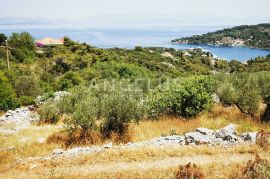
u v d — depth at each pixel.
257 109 21.59
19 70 55.69
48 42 125.19
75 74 49.88
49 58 85.19
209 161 12.85
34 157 15.41
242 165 12.02
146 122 20.91
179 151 13.99
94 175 12.10
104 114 18.89
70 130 18.58
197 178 10.62
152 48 199.12
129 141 17.44
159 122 20.72
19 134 20.72
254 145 14.20
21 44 98.25
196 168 10.82
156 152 14.02
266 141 14.29
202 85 23.09
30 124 24.41
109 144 16.06
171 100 22.39
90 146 16.84
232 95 22.02
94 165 13.36
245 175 10.32
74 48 107.25
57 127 22.47
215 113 22.67
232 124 18.09
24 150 16.69
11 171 13.53
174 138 16.12
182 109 22.41
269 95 22.47
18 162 14.62
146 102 22.81
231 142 14.85
